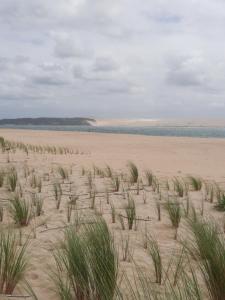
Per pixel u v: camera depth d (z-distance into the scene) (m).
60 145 26.95
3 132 58.41
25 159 14.49
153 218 6.29
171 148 24.56
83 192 8.45
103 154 18.91
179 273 3.76
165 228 5.69
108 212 6.58
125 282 3.57
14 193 8.09
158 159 16.59
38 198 7.30
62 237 4.97
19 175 10.59
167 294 3.05
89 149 22.92
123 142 32.00
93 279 3.04
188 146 26.80
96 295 2.99
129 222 5.63
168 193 8.55
